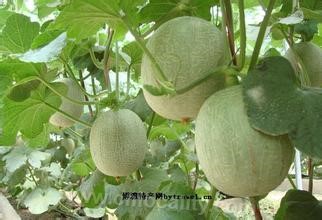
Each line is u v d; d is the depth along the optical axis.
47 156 1.64
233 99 0.39
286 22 0.58
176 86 0.46
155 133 1.04
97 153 0.62
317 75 0.68
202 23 0.47
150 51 0.48
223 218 0.70
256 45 0.42
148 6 0.58
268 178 0.38
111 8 0.50
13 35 0.65
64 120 0.78
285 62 0.40
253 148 0.37
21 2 1.05
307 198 0.53
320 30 0.89
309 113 0.37
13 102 0.67
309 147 0.36
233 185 0.38
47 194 1.69
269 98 0.38
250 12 1.19
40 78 0.65
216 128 0.38
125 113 0.63
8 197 2.22
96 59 0.89
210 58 0.46
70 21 0.52
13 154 1.63
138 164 0.63
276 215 0.55
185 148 1.06
